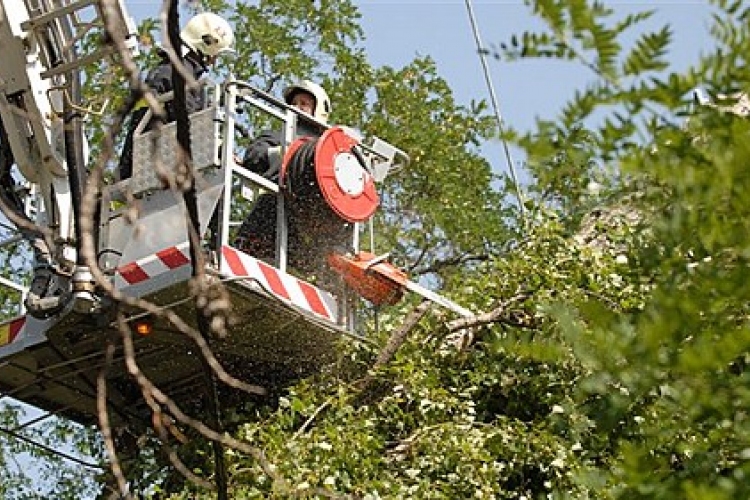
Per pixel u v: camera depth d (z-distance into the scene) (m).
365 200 20.66
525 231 23.47
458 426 20.56
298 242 20.81
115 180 20.41
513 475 20.83
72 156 18.11
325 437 19.91
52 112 20.36
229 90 19.95
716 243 4.83
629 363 5.18
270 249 21.11
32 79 20.25
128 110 8.21
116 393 21.88
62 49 20.55
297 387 20.92
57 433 30.23
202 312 10.85
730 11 4.71
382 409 21.28
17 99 20.42
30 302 19.48
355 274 20.80
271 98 20.61
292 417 20.62
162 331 19.91
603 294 21.55
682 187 4.74
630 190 5.20
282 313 19.80
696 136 4.75
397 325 22.84
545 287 22.44
